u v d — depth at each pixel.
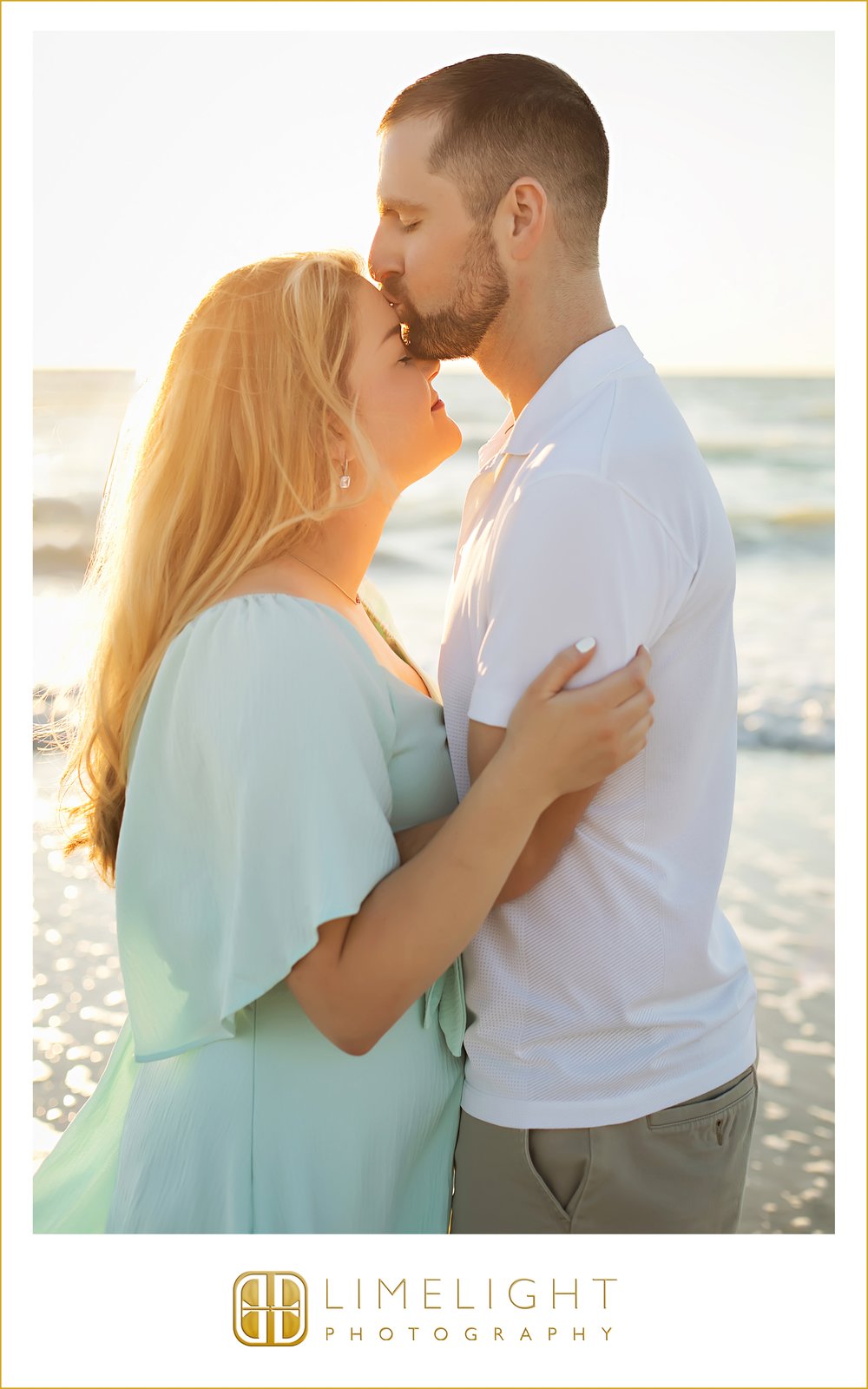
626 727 1.36
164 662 1.45
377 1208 1.51
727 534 1.59
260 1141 1.45
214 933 1.45
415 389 1.61
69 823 1.81
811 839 5.60
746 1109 1.71
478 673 1.46
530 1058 1.57
